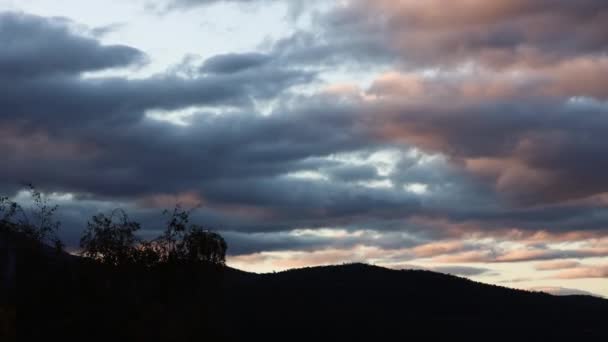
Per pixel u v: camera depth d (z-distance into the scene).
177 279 54.84
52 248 52.12
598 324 104.44
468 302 105.31
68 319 47.69
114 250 53.47
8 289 48.25
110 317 47.97
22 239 50.84
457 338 90.62
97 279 50.38
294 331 79.88
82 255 52.88
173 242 56.25
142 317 48.94
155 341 48.75
